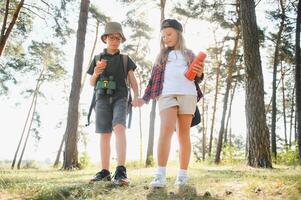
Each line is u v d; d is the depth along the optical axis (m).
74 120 14.77
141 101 4.53
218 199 3.25
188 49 4.32
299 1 16.23
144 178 5.22
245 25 11.25
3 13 17.64
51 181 5.48
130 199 3.43
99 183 4.20
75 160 14.59
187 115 4.18
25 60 31.98
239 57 26.30
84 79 32.19
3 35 15.52
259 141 10.75
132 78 4.91
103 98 4.82
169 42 4.31
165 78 4.19
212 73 33.88
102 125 4.80
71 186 4.15
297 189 3.36
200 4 23.08
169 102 4.10
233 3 22.17
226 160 16.38
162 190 3.74
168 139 4.01
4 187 4.45
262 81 11.09
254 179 4.24
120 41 4.98
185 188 3.76
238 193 3.46
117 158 4.48
